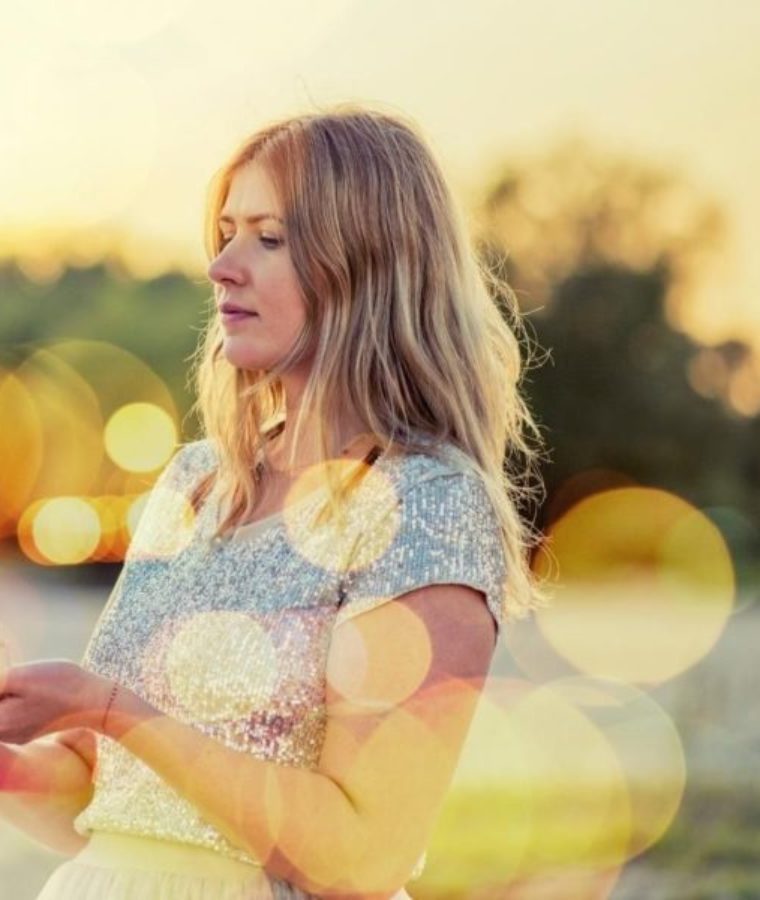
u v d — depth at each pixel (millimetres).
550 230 44250
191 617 2836
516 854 8805
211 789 2590
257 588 2805
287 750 2723
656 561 42656
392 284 2861
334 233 2836
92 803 2895
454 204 2961
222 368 3096
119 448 33188
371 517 2762
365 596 2713
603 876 8477
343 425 2852
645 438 43031
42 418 33656
